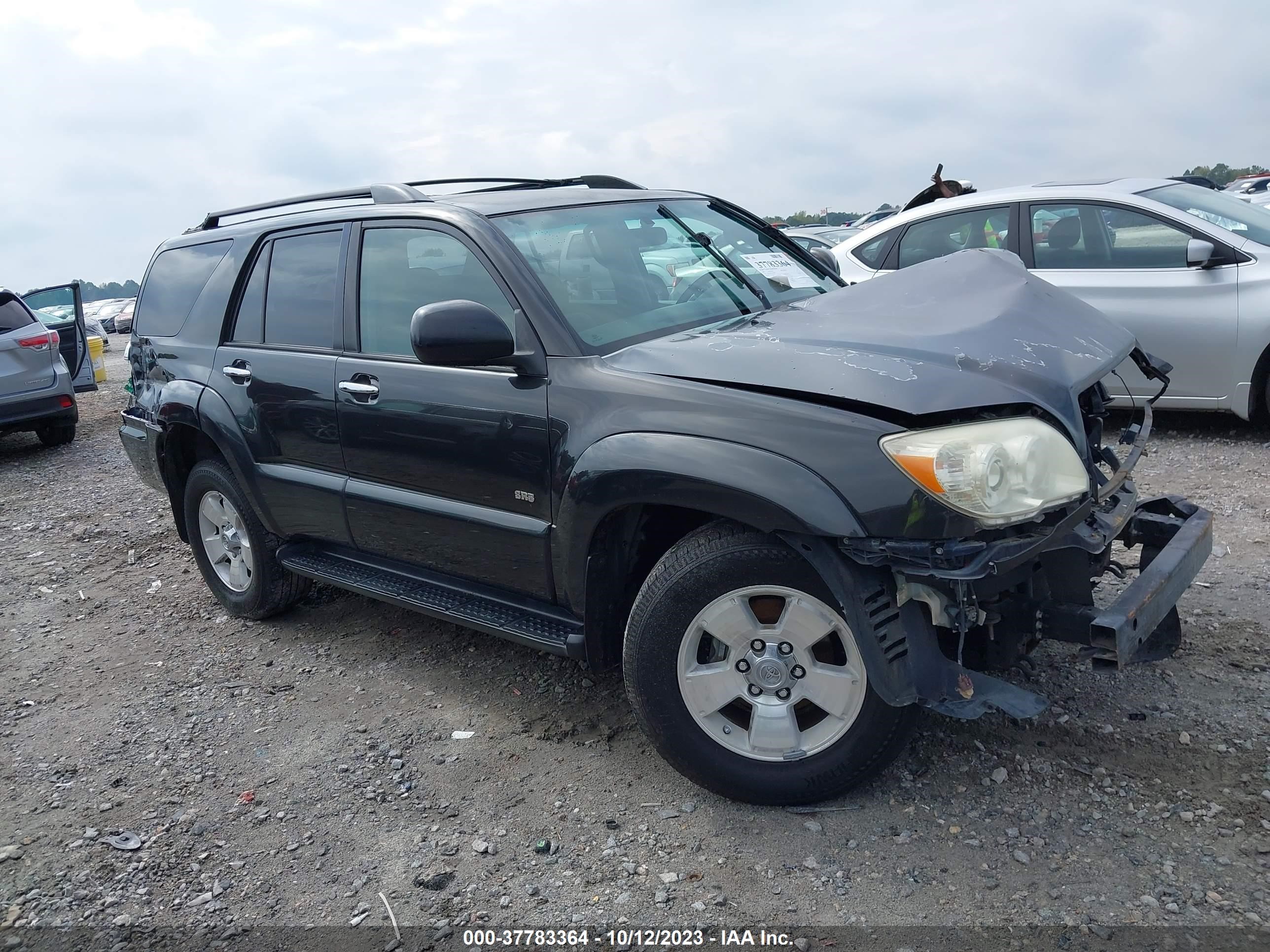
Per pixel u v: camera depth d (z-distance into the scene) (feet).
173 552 20.40
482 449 10.75
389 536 12.42
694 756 9.43
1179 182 22.66
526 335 10.43
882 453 8.05
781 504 8.22
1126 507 9.49
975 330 9.18
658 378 9.43
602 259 11.48
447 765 10.93
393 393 11.71
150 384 16.21
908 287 11.04
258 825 10.18
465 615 11.50
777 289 12.37
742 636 9.07
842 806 9.39
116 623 16.56
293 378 13.19
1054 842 8.57
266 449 13.92
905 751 10.06
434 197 12.45
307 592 15.83
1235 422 22.00
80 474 30.01
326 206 13.89
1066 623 8.32
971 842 8.70
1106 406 10.52
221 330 14.75
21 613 17.43
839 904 8.15
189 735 12.28
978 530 7.91
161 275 16.65
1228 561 14.16
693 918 8.18
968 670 8.42
